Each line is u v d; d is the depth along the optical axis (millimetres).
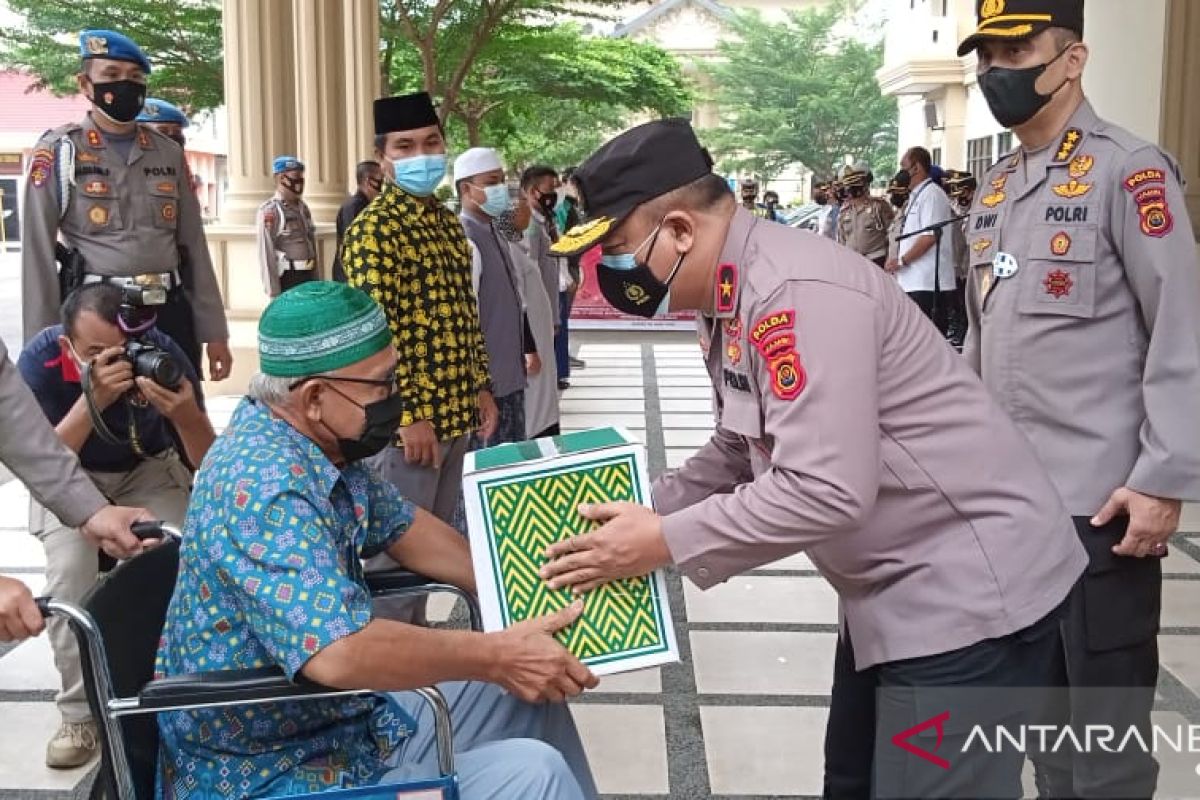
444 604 4578
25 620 1926
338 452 2090
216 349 4777
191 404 3012
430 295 3705
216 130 35094
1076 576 1946
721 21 46281
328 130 9742
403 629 1871
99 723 1891
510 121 23469
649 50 22969
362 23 10742
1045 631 1891
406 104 3662
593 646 1954
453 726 2287
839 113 42844
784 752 3254
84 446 3223
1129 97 10016
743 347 1877
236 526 1890
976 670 1869
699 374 10336
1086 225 2344
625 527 1895
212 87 19266
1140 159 2301
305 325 1993
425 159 3672
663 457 6949
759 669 3840
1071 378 2369
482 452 2090
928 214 8727
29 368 3270
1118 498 2303
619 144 1909
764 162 44781
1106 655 2365
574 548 1927
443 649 1882
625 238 1916
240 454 1956
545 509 1961
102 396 2941
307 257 8367
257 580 1856
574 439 2094
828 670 3832
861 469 1767
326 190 9766
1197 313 2252
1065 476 2373
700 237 1900
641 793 3025
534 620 1938
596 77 21031
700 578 1881
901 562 1909
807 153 44219
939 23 30109
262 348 2027
